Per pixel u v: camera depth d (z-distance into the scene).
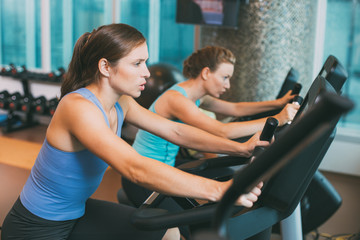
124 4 4.54
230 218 0.98
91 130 1.04
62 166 1.15
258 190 0.94
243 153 1.33
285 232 1.42
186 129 1.40
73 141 1.12
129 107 1.38
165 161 1.78
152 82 3.03
